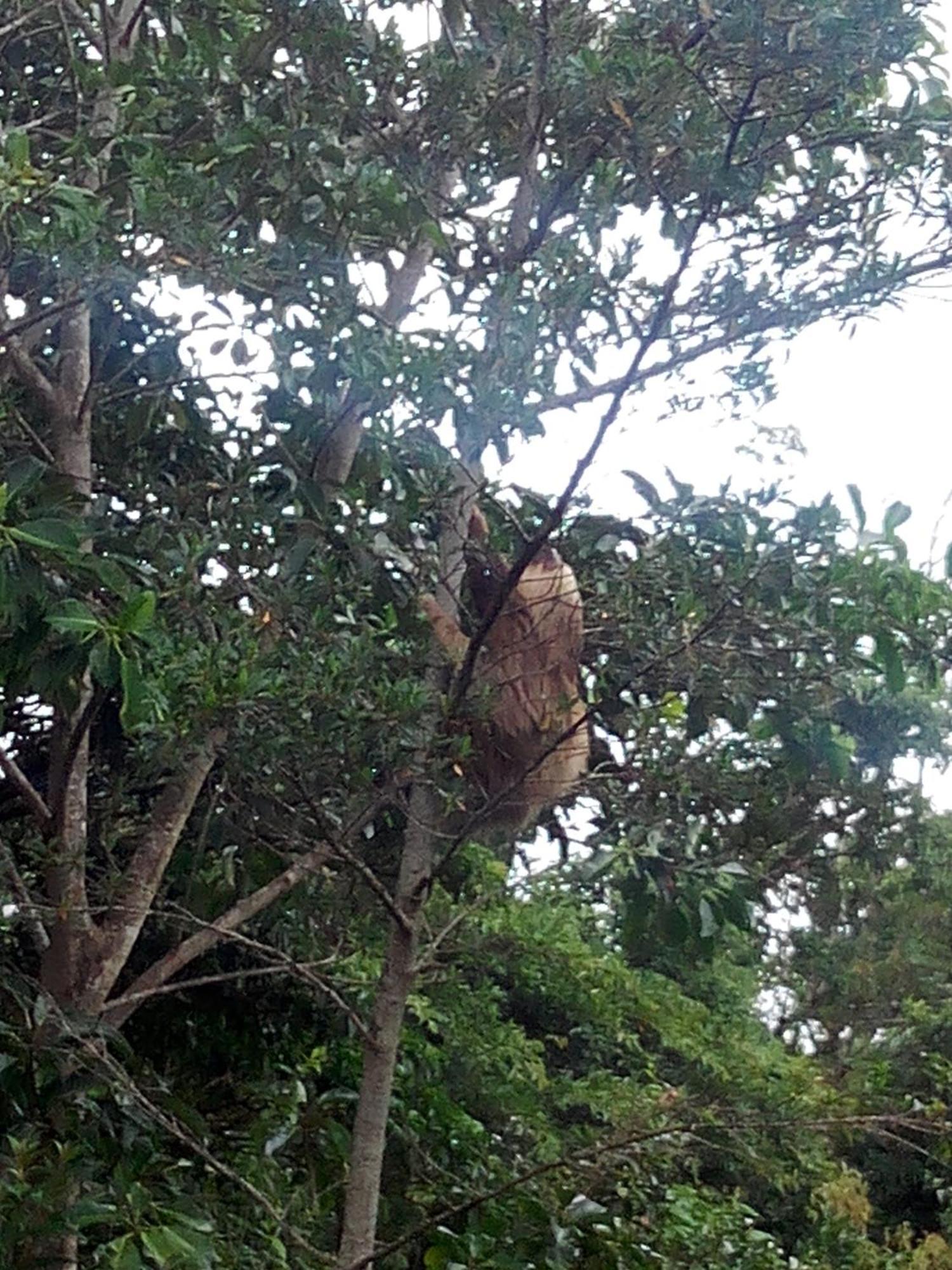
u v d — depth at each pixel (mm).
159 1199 3611
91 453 4551
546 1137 5688
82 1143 3617
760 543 3514
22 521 3199
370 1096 3531
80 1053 3721
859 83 3539
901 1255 8180
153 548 3600
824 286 3617
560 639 3992
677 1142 3748
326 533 3715
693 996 9781
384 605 3785
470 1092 6645
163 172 3367
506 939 7301
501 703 3840
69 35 4438
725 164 3207
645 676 3541
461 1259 3520
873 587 3451
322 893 4910
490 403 3270
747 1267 4328
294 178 3523
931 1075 4293
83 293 3688
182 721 3020
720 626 3512
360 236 3697
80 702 3879
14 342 4262
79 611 2969
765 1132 3834
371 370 3283
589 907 8016
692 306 3555
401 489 3678
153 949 5730
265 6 4008
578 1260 3682
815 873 4633
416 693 3215
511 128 4207
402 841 4672
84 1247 4219
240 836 4367
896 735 4355
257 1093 5055
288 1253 3922
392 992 3605
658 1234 3990
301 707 3135
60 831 4332
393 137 4172
